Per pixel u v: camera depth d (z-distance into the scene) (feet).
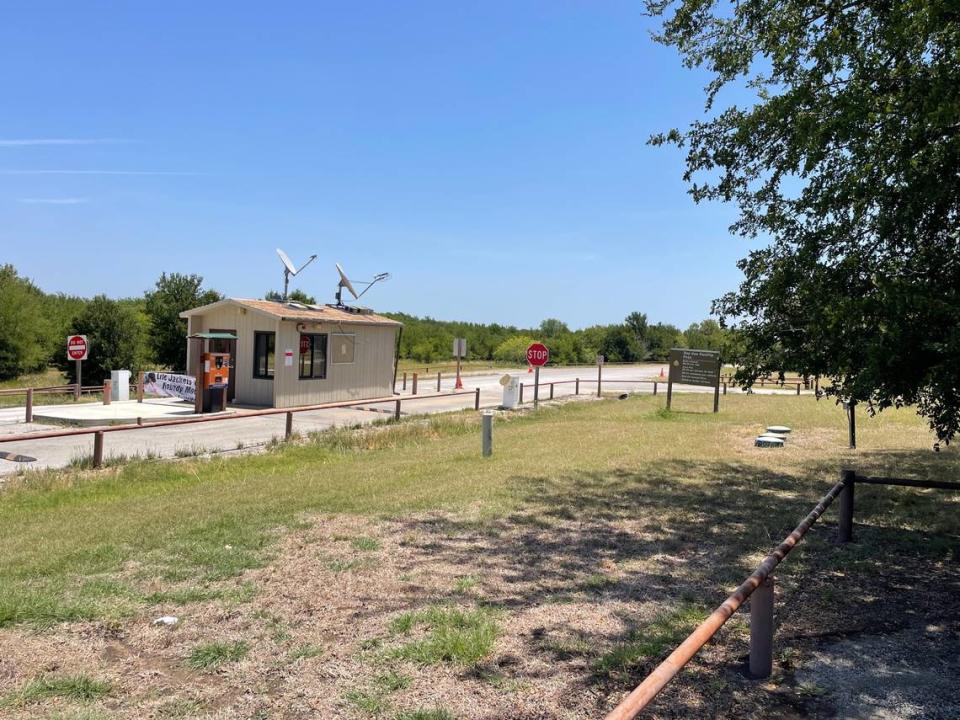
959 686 13.09
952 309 15.60
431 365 190.08
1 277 118.21
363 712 11.77
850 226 18.80
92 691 12.28
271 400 68.18
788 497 29.78
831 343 19.79
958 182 16.99
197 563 19.70
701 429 56.39
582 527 24.36
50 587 17.33
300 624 15.40
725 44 25.86
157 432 52.21
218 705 11.96
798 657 14.29
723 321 22.48
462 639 14.30
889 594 18.08
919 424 59.77
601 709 11.91
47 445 44.75
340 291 83.76
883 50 19.72
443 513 26.11
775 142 22.52
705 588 18.17
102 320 103.09
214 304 68.90
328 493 29.89
